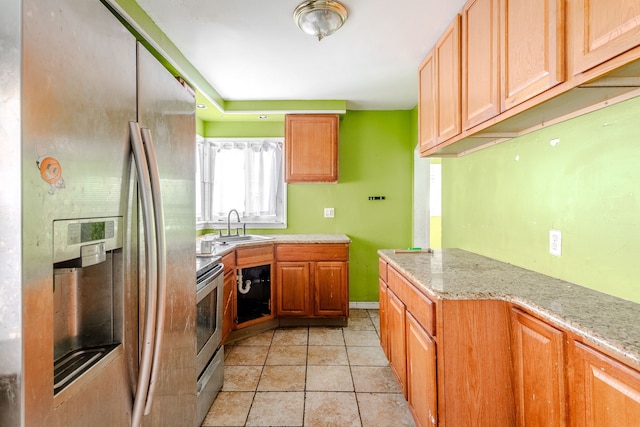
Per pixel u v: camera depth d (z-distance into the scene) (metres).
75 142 0.69
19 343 0.58
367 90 3.10
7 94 0.58
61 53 0.66
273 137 3.72
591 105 1.27
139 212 0.92
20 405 0.58
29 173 0.59
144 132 0.92
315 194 3.74
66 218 0.67
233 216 3.71
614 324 0.97
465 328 1.33
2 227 0.58
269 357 2.58
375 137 3.73
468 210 2.38
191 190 1.34
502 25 1.36
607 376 0.89
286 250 3.20
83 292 0.84
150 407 0.91
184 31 2.03
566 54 1.05
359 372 2.33
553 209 1.54
